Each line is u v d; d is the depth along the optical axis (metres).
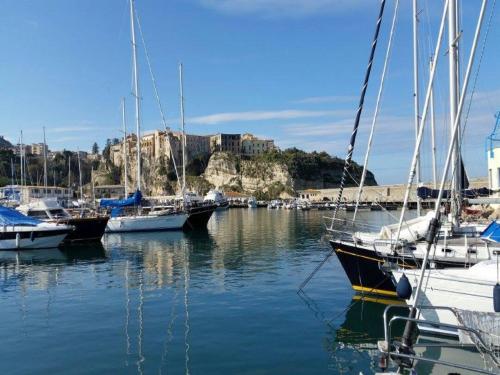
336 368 10.97
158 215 46.19
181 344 12.66
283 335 13.31
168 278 22.33
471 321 9.56
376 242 16.95
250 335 13.31
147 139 196.12
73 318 15.39
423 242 16.53
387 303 16.52
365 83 18.47
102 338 13.23
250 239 40.53
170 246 35.81
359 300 17.06
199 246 35.62
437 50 10.91
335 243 17.62
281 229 51.94
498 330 9.27
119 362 11.43
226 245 36.12
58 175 159.75
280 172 181.50
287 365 11.16
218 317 15.20
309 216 82.19
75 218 37.62
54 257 30.33
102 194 111.19
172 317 15.31
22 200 57.31
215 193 118.19
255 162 189.62
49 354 12.04
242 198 156.50
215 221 69.62
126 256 30.52
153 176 183.75
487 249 14.98
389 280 16.53
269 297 17.80
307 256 29.09
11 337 13.46
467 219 20.83
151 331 13.82
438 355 11.16
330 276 21.89
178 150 191.12
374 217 69.25
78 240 37.38
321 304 16.64
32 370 11.02
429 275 12.44
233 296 18.09
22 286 21.03
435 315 12.42
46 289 20.27
